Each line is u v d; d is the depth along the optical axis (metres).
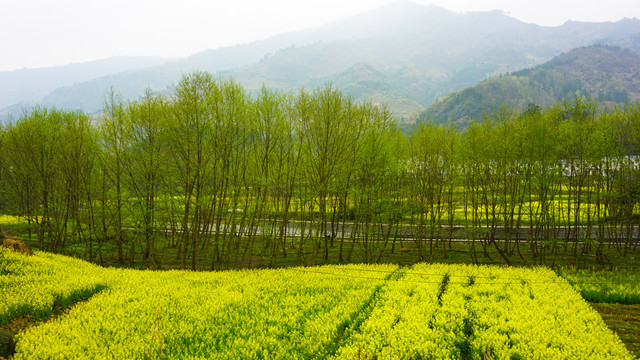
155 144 29.73
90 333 14.18
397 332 14.50
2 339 12.17
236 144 28.08
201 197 27.47
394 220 33.28
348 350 12.84
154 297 19.06
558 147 28.03
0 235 25.36
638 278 22.77
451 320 16.14
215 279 23.45
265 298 19.38
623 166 29.44
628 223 30.48
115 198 29.41
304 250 36.78
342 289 20.86
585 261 28.61
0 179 32.72
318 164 28.66
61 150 30.53
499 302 18.41
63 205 32.12
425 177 31.41
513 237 38.03
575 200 29.19
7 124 33.00
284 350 13.21
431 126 33.06
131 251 30.73
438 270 25.95
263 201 29.44
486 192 32.09
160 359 11.59
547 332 14.52
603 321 16.67
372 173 30.78
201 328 15.34
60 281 19.88
